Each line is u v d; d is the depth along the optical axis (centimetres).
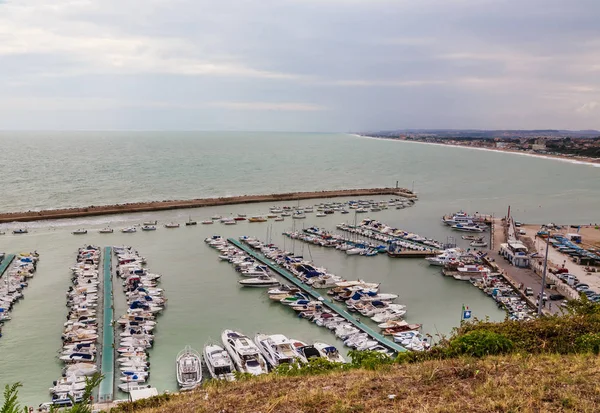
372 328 6025
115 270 8225
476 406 1572
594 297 6744
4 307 6366
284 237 11225
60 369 4850
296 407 1703
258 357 4969
